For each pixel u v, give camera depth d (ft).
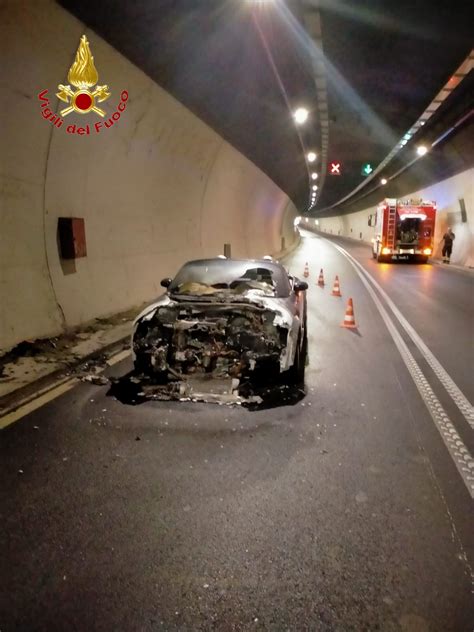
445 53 40.81
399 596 7.84
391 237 83.41
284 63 37.45
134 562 8.53
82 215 26.40
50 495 10.62
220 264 23.07
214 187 53.42
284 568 8.45
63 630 7.06
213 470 11.89
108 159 27.61
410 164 99.40
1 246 20.15
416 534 9.48
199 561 8.58
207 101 35.45
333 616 7.40
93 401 16.19
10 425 14.20
